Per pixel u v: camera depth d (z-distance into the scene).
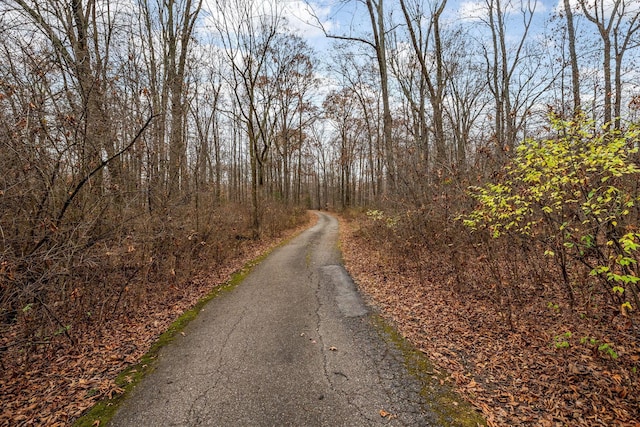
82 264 4.76
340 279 8.23
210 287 7.72
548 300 5.39
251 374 3.92
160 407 3.33
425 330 5.05
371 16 12.19
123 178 6.70
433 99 11.15
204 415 3.20
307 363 4.16
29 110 4.45
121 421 3.13
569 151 4.00
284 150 28.80
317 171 54.00
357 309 6.11
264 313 5.98
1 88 4.54
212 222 10.00
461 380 3.70
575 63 11.45
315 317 5.75
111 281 6.05
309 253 11.81
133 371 4.03
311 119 25.16
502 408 3.20
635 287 3.78
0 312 4.10
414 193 8.74
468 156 7.79
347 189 33.56
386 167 11.73
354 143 32.84
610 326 4.37
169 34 11.23
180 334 5.12
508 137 8.70
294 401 3.39
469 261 7.24
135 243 6.07
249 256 11.41
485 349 4.34
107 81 6.13
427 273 7.82
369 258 10.46
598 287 4.94
